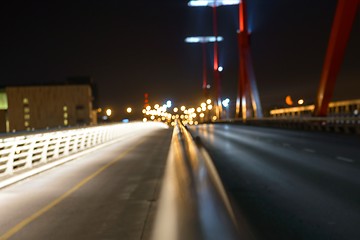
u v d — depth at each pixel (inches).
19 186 456.8
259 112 2822.3
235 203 375.9
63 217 308.8
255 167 638.5
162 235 131.9
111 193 402.0
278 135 1505.9
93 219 299.4
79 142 908.6
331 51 1556.3
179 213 147.3
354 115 1621.6
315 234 279.7
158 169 579.5
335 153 799.7
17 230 276.5
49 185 461.4
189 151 280.4
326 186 454.6
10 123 4822.8
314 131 1627.7
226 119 4077.3
